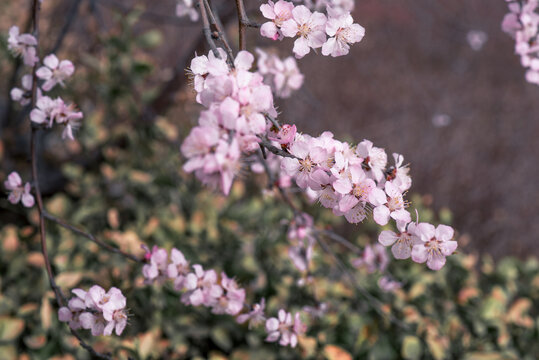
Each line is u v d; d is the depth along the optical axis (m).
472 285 1.10
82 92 1.21
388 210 0.54
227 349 0.92
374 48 2.86
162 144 1.23
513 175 2.21
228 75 0.52
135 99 1.15
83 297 0.62
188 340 0.98
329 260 1.12
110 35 1.10
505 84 2.83
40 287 0.86
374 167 0.57
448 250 0.54
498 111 2.60
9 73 1.19
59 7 1.35
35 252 0.91
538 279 1.13
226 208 1.14
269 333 0.70
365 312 0.97
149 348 0.80
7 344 0.81
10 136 1.24
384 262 0.90
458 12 3.14
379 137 2.29
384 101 2.51
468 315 1.01
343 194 0.54
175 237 0.99
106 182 1.20
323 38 0.57
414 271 1.07
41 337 0.80
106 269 0.87
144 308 0.86
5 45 0.94
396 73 2.73
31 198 0.66
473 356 0.91
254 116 0.51
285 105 1.72
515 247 1.96
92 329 0.61
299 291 0.96
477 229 1.99
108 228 1.15
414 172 2.15
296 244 0.84
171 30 1.80
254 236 1.07
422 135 2.34
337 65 2.58
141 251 0.86
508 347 0.99
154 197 1.20
